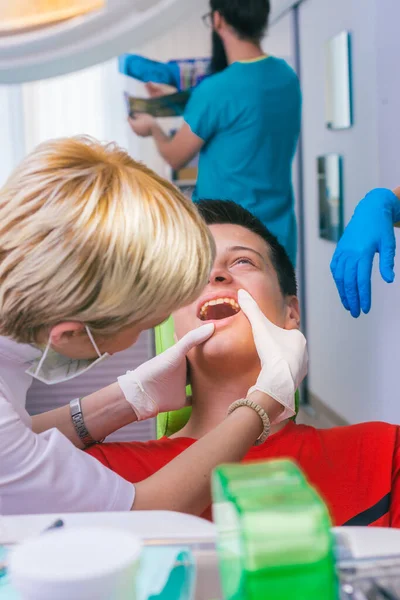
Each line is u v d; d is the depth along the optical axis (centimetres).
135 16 82
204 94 282
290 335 116
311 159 389
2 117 438
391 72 274
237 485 46
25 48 84
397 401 288
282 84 282
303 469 114
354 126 320
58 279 74
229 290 125
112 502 82
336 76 334
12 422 80
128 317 79
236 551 44
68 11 83
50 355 86
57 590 44
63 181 75
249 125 281
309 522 43
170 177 410
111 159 82
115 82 431
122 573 45
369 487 112
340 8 328
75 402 116
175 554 54
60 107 436
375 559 52
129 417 115
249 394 104
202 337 118
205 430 126
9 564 47
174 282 78
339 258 134
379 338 302
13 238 75
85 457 83
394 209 140
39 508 80
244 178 290
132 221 75
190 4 82
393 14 267
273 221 294
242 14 271
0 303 77
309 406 409
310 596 42
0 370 85
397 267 276
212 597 51
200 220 83
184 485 87
